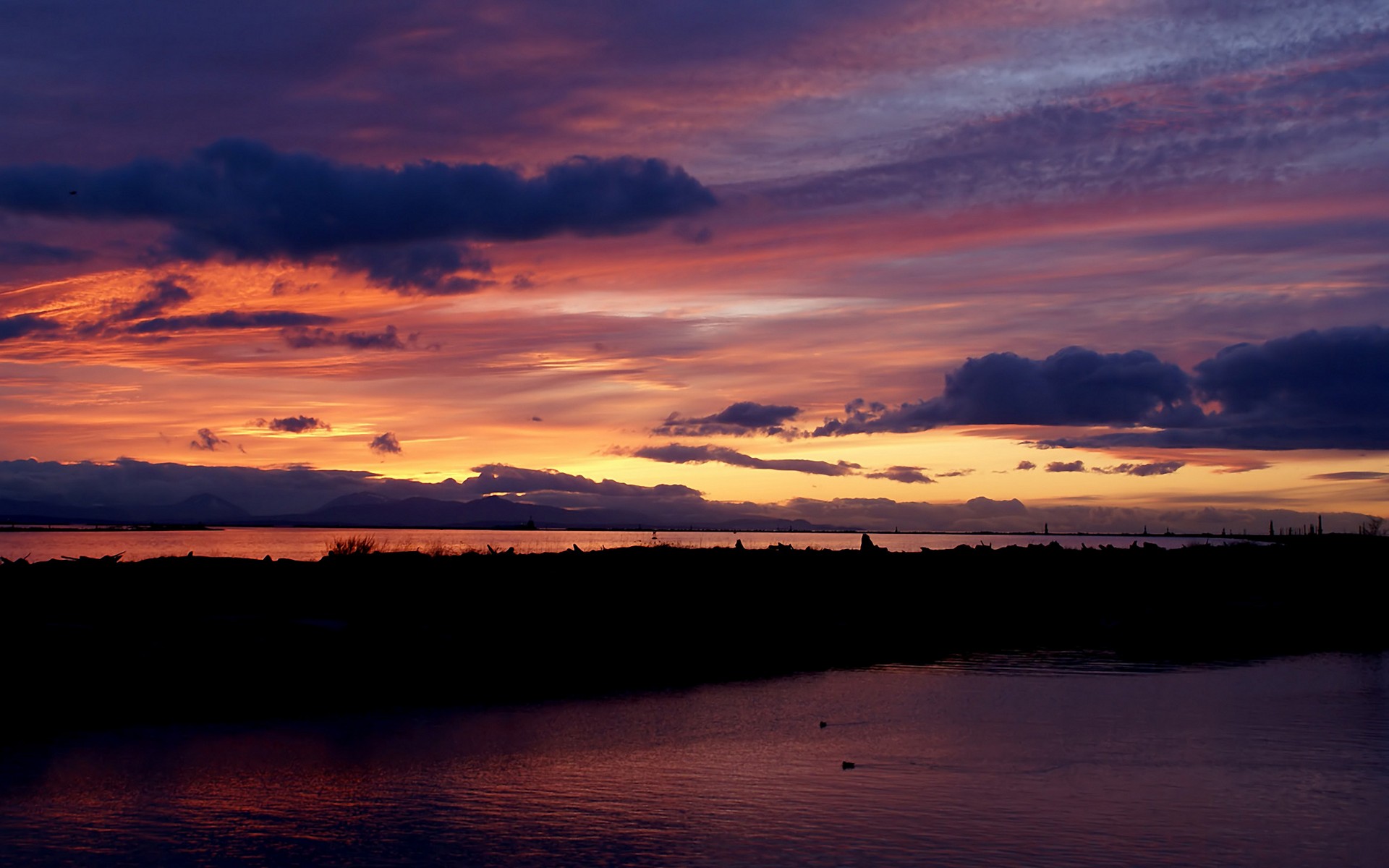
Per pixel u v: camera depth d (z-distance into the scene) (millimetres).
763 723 18844
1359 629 35656
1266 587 44938
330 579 28078
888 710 20125
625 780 14656
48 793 13789
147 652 21250
